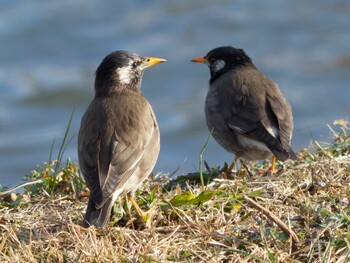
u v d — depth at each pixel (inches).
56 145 1061.1
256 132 542.6
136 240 410.6
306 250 394.9
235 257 392.8
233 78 577.3
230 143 565.6
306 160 522.0
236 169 577.3
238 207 441.4
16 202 469.7
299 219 428.5
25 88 1237.1
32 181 499.8
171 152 1053.8
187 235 416.8
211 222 428.1
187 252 397.1
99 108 474.0
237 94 565.0
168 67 1275.8
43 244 408.5
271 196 460.8
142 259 388.5
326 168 494.9
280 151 525.0
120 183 433.4
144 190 491.5
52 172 520.4
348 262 385.1
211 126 580.4
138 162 449.7
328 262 382.3
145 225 431.5
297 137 1015.6
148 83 1249.4
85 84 1233.4
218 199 449.7
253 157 556.4
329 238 402.9
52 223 434.9
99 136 453.1
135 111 470.9
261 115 549.0
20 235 421.1
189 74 1262.3
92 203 421.1
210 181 507.5
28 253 393.7
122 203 449.7
